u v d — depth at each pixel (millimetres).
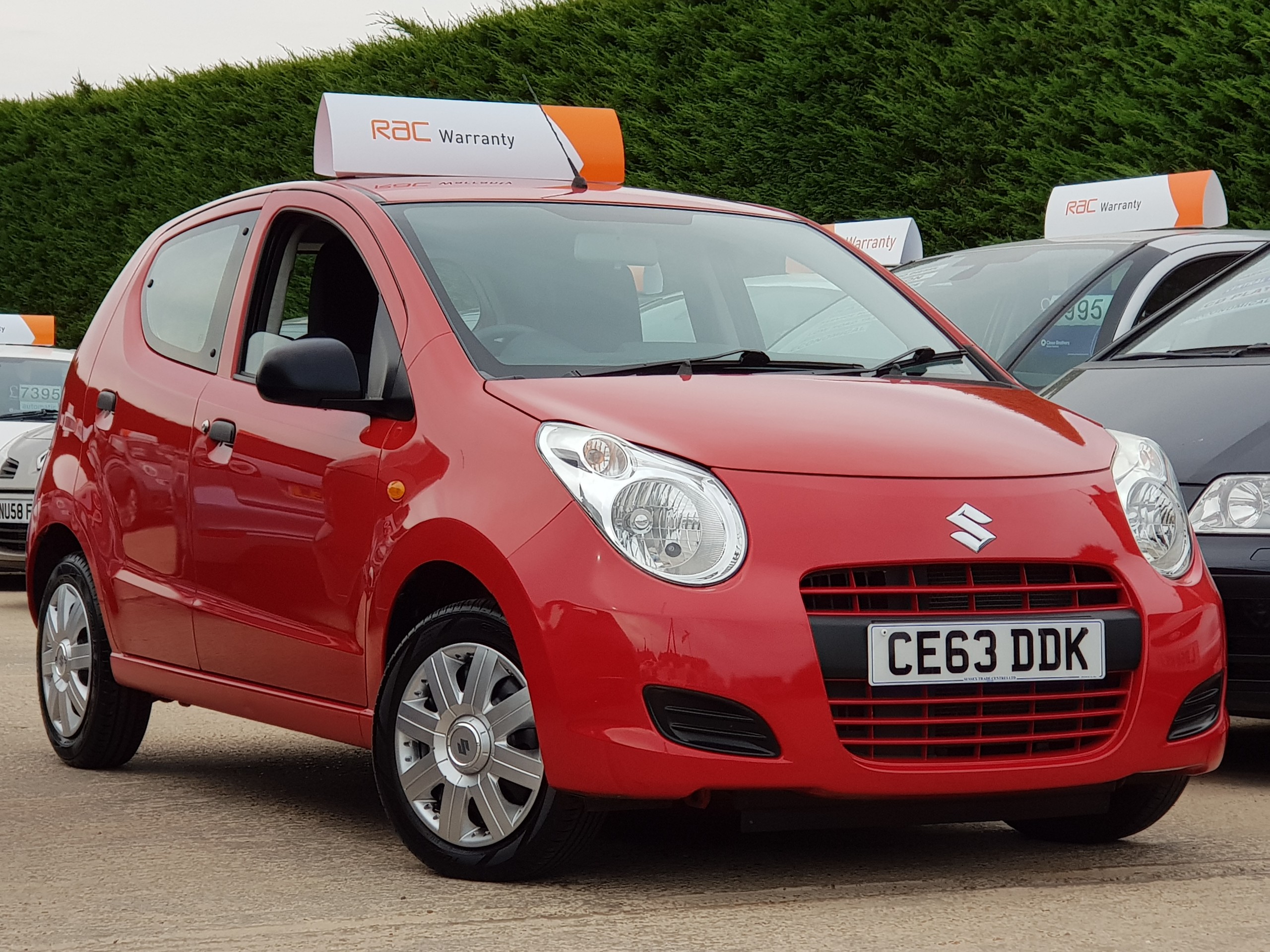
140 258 5984
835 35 14922
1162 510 4180
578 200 5176
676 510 3766
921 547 3775
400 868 4211
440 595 4332
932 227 14156
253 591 4801
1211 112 11984
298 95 21531
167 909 3820
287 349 4391
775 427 4000
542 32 18078
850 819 3828
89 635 5648
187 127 23062
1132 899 3855
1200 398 5652
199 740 6285
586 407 4043
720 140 15875
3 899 3922
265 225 5262
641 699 3682
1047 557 3871
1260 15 11789
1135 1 12695
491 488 3965
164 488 5219
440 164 6469
